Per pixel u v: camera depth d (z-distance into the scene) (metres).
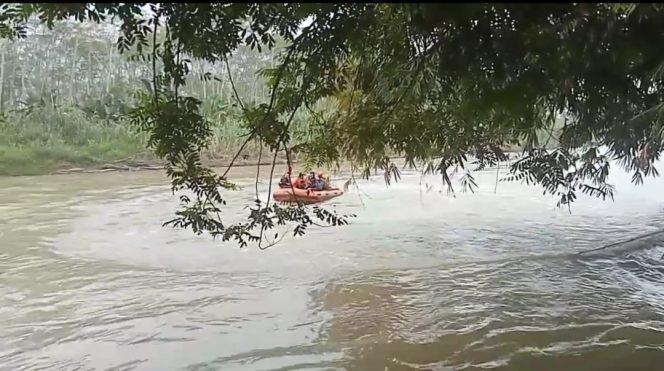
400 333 5.13
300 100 3.60
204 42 2.74
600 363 4.49
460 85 3.54
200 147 3.40
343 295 6.21
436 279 6.82
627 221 10.34
